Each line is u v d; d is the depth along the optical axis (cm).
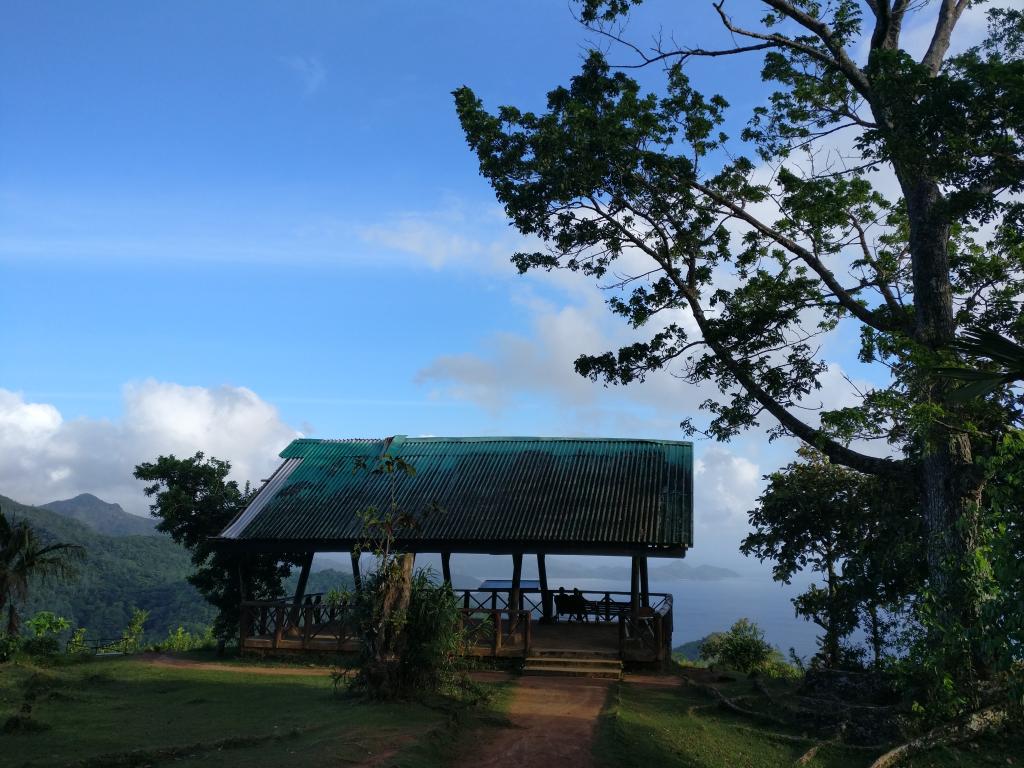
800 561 1906
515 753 993
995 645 1017
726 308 1834
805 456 2000
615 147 1642
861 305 1725
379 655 1219
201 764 863
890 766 1030
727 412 1803
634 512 1862
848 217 1931
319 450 2427
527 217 1798
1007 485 1121
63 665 1805
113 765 868
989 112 1262
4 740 1020
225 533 1962
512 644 1808
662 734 1142
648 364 1852
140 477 2655
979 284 1725
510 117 1727
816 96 1878
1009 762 1063
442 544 1858
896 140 1337
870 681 1377
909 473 1517
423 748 934
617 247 1848
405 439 2420
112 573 11188
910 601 1455
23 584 2033
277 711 1222
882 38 1703
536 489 2023
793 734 1220
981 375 911
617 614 2269
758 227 1833
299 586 1991
